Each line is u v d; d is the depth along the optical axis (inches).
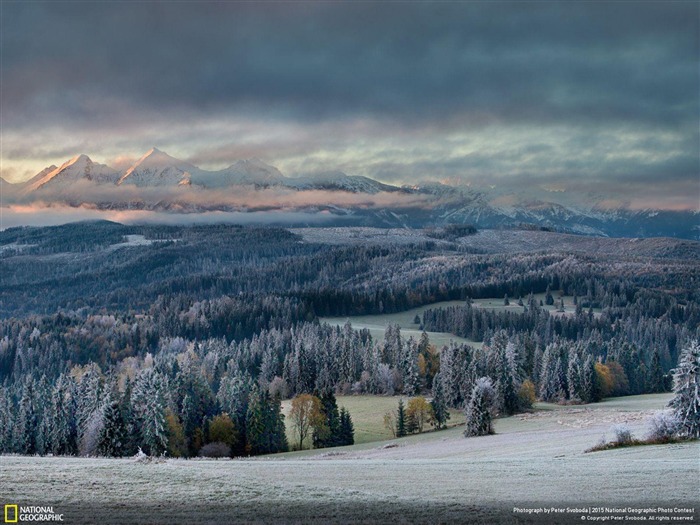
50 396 5275.6
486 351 7386.8
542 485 2170.3
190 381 5462.6
